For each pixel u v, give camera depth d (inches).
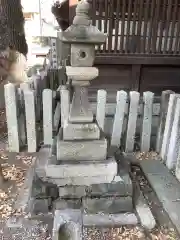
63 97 171.3
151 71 265.1
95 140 123.7
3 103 274.8
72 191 122.6
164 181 145.9
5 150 181.0
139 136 200.8
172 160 154.9
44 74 234.8
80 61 114.4
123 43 248.7
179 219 118.7
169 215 121.4
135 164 164.2
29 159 169.0
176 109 148.8
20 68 297.3
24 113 179.5
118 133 176.6
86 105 123.2
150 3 237.1
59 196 123.2
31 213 119.7
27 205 125.5
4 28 265.3
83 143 122.6
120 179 123.1
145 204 126.5
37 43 544.1
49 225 114.0
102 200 121.3
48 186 121.9
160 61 255.1
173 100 154.5
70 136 123.6
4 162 164.7
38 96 196.9
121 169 130.8
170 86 271.7
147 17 239.8
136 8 236.4
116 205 122.0
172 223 117.3
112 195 122.0
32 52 502.0
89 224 114.4
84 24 109.0
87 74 114.7
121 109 170.6
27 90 172.4
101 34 108.0
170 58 254.5
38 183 122.9
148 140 178.5
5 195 132.7
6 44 272.8
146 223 114.9
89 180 122.7
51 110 173.8
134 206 125.3
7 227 113.2
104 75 261.4
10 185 141.2
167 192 136.8
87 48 112.8
